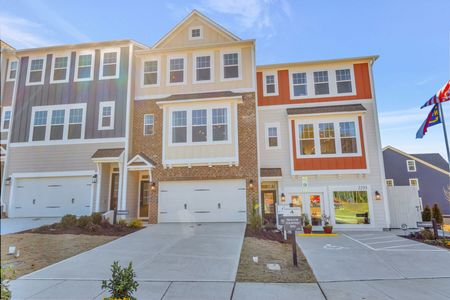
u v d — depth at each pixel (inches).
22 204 539.5
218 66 557.6
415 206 544.1
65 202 531.8
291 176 554.9
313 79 594.9
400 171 1023.0
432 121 452.4
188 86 558.9
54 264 255.9
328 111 550.0
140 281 209.6
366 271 243.6
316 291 193.2
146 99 564.4
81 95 569.6
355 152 535.8
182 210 502.0
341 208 531.5
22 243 331.0
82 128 554.9
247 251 302.5
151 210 503.5
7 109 640.4
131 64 568.4
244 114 522.3
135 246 323.3
